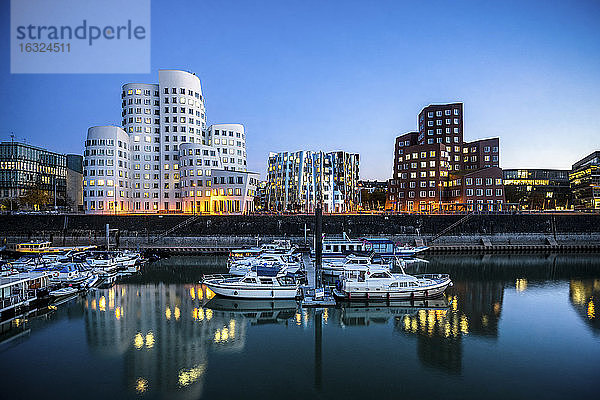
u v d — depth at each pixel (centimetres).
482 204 14212
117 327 4366
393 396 2895
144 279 6881
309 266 7600
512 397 2888
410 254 9381
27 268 6169
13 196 18750
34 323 4503
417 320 4622
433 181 15512
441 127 16975
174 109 14950
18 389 2988
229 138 15975
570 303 5353
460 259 9306
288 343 3922
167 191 14750
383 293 5325
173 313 4878
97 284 6494
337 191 17288
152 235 11006
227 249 9994
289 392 2952
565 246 10838
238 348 3788
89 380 3133
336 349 3775
